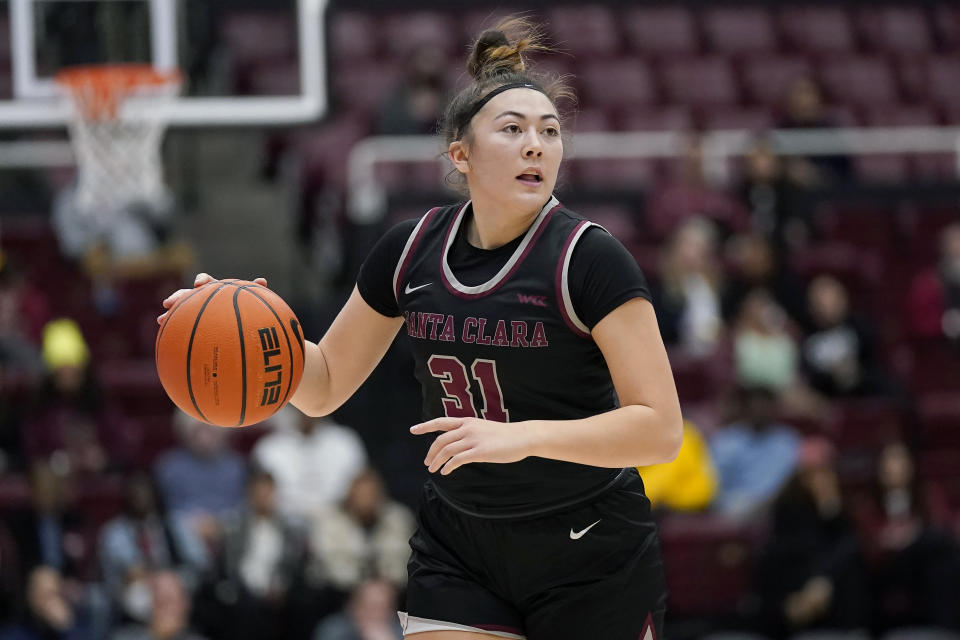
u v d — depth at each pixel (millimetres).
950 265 13539
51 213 14422
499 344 3746
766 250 12492
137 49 9305
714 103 17094
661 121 16250
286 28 16797
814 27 18531
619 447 3506
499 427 3398
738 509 10289
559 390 3791
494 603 4020
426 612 4047
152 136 9438
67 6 9297
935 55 18500
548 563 3945
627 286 3631
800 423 11484
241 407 3855
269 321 3879
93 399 10930
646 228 13750
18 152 15305
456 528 4027
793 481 9695
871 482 10789
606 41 17875
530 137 3709
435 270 3893
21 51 9242
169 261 13516
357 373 4230
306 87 9773
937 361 13305
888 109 17297
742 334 11680
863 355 12344
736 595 9906
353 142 15617
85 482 10641
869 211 14742
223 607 9164
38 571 9039
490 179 3746
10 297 11961
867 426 11836
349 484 10148
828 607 9453
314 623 9266
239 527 9453
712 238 13195
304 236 16297
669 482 10078
